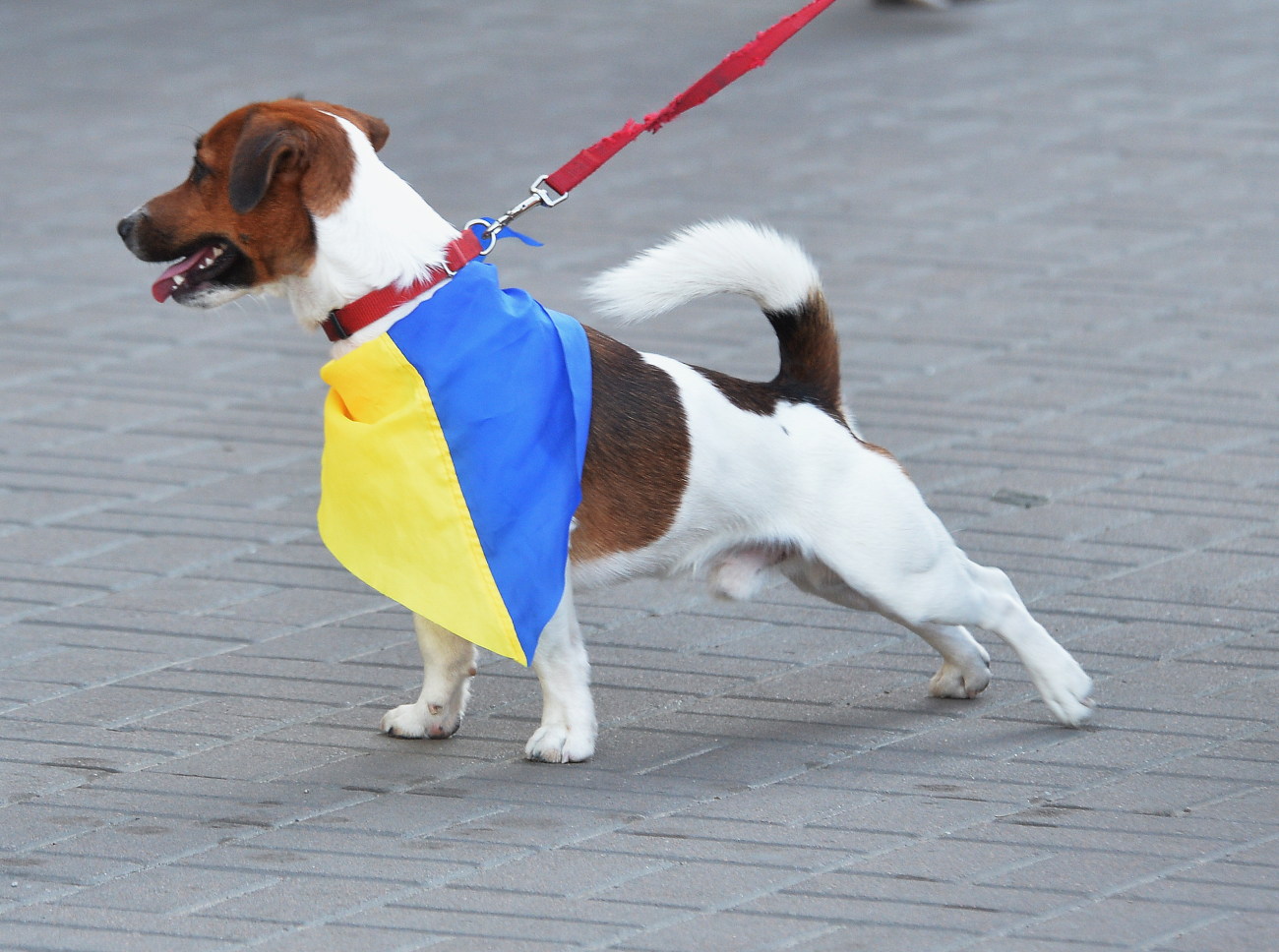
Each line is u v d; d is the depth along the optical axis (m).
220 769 7.53
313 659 8.83
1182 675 8.41
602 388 7.54
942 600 7.74
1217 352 13.09
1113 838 6.70
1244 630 8.91
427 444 7.13
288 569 9.98
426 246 7.18
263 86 20.77
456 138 18.55
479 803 7.16
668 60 22.00
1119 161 17.89
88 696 8.31
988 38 23.28
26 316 14.18
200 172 7.16
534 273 14.68
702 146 18.62
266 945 5.92
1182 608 9.20
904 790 7.24
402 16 24.75
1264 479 10.93
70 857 6.64
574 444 7.28
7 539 10.23
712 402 7.68
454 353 7.13
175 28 24.11
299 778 7.45
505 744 7.85
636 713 8.19
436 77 21.20
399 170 17.30
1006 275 14.83
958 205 16.64
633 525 7.54
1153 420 11.93
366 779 7.43
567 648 7.58
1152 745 7.65
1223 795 7.11
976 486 10.95
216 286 7.28
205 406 12.48
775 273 7.86
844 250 15.44
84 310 14.38
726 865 6.51
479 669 8.80
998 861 6.52
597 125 19.00
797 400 7.91
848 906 6.16
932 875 6.40
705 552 7.77
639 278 7.85
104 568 9.88
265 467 11.45
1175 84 20.83
